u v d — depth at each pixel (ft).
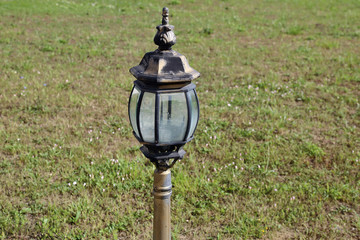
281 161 20.22
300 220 15.79
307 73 34.06
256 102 27.91
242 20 58.18
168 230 8.88
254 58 38.83
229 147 21.63
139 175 18.47
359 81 32.17
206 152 21.07
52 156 20.12
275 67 35.86
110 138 22.49
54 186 17.70
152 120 7.70
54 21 54.39
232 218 15.87
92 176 18.07
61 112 25.86
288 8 68.95
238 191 17.49
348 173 19.15
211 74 33.78
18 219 15.30
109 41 44.50
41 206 16.33
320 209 16.46
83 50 40.22
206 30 49.29
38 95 28.07
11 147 20.89
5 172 18.70
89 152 20.52
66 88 29.99
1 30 47.62
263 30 51.96
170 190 8.71
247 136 22.94
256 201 16.87
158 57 7.55
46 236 14.73
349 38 46.85
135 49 41.63
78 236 14.56
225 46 43.57
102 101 27.81
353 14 61.93
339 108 27.17
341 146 21.88
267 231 15.05
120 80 32.01
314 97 28.81
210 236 14.98
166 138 7.87
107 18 57.67
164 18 7.68
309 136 23.00
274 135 23.07
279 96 29.22
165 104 7.54
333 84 31.63
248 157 20.30
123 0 70.64
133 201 16.92
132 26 52.80
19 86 29.68
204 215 15.88
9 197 16.96
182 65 7.60
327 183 17.81
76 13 60.23
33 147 21.22
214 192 17.48
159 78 7.32
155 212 8.80
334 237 14.92
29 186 17.58
